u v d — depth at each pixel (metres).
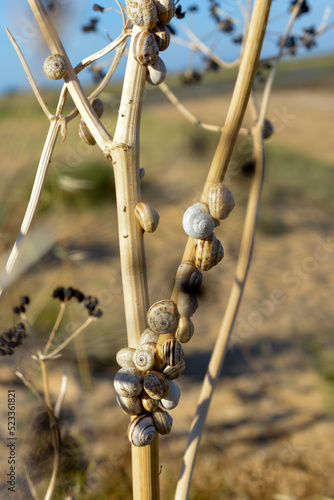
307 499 1.35
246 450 1.56
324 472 1.47
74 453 0.95
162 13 0.44
